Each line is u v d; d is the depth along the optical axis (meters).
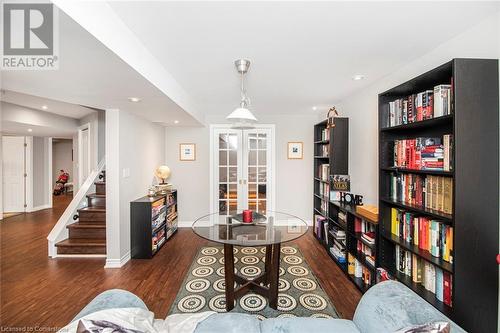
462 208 1.41
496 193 1.43
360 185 3.05
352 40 1.79
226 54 2.01
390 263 2.13
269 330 1.06
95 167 4.42
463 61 1.41
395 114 2.06
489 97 1.42
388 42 1.82
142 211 3.22
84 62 1.54
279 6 1.38
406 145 1.92
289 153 4.73
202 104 3.94
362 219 2.55
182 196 4.69
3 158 5.72
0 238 3.96
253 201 4.75
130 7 1.37
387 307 1.08
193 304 2.18
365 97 2.95
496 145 1.42
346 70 2.39
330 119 3.33
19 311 2.08
